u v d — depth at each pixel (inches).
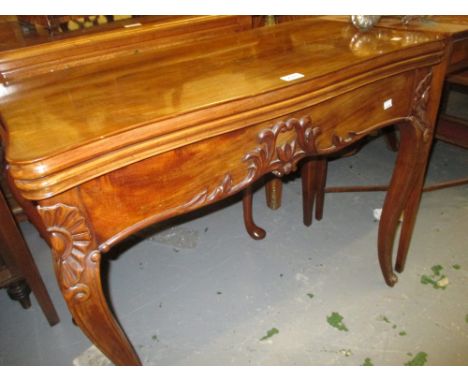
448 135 59.3
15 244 37.8
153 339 41.7
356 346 39.3
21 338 43.0
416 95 31.7
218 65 28.7
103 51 33.7
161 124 19.6
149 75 27.6
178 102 21.6
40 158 16.7
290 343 40.1
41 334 43.3
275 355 39.1
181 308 45.3
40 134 18.8
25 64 30.5
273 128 24.1
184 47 35.2
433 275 46.6
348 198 62.2
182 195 22.9
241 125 22.3
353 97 27.4
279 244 53.9
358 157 73.8
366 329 40.9
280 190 59.9
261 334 41.4
